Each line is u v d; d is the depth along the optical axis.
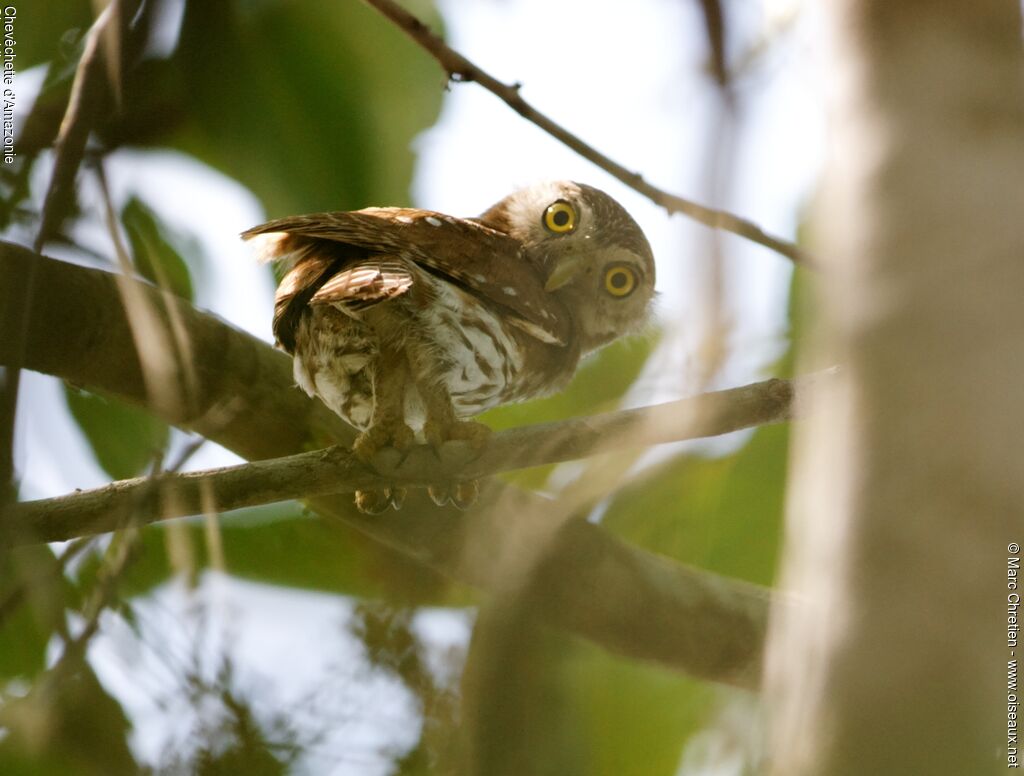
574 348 12.83
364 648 7.77
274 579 12.24
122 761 7.13
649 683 11.12
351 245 10.55
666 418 6.25
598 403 14.85
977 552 3.25
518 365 11.23
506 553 7.69
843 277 3.57
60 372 10.11
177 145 10.26
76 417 11.16
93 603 7.33
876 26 3.70
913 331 3.38
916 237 3.46
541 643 7.62
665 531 9.56
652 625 10.91
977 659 3.23
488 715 7.53
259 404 10.95
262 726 7.38
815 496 3.54
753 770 5.37
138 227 9.87
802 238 9.59
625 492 9.26
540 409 15.30
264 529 12.28
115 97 6.68
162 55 9.33
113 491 7.97
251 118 10.44
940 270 3.40
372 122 11.16
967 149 3.51
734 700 7.11
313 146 11.05
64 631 6.91
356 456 9.19
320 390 10.61
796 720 3.47
